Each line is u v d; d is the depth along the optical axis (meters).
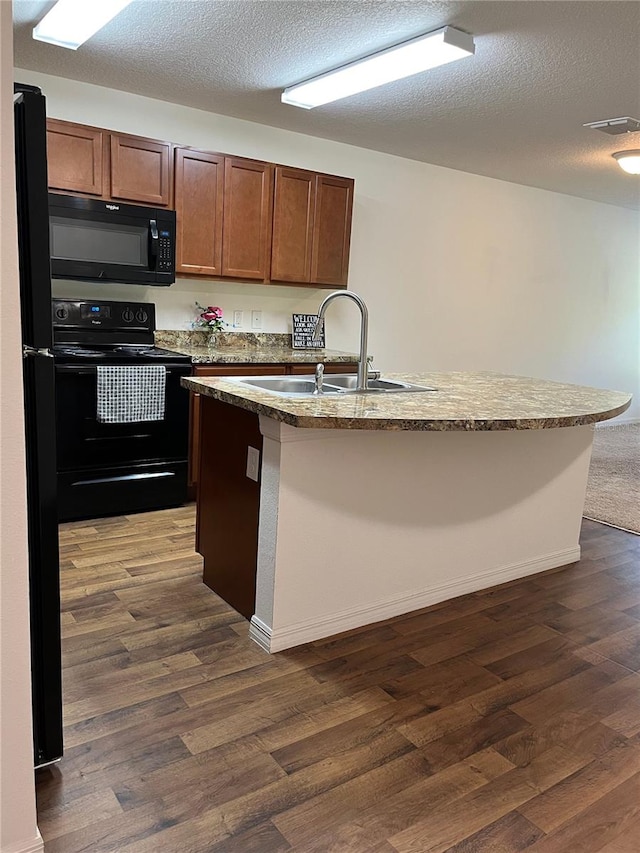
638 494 4.52
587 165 4.98
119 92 3.73
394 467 2.45
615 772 1.76
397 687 2.10
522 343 6.34
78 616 2.45
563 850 1.50
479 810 1.60
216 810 1.55
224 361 3.76
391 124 4.10
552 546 3.18
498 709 2.02
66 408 3.29
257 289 4.48
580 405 2.49
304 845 1.47
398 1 2.46
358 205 4.86
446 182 5.34
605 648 2.43
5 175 1.17
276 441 2.15
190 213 3.79
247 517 2.40
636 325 7.51
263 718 1.91
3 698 1.28
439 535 2.69
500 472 2.83
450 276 5.57
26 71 3.45
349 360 4.22
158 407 3.53
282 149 4.40
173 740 1.79
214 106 3.94
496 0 2.42
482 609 2.71
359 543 2.42
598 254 6.83
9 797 1.32
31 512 1.53
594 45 2.77
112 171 3.50
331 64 3.14
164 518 3.56
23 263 1.46
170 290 4.13
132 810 1.54
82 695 1.97
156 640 2.30
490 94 3.43
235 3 2.54
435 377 3.34
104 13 2.59
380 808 1.59
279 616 2.27
